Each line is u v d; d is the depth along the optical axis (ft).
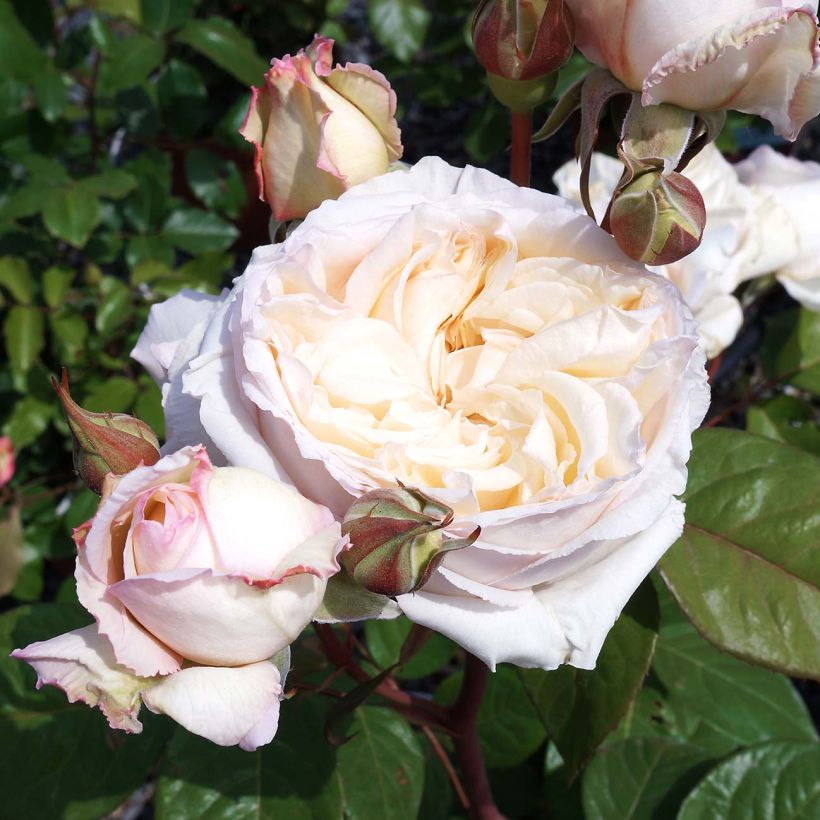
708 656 1.63
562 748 1.04
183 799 1.11
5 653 1.18
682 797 1.33
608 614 0.82
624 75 0.87
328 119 0.87
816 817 1.24
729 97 0.85
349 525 0.73
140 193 2.31
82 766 1.13
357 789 1.19
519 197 0.87
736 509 1.09
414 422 0.81
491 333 0.85
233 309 0.83
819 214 1.37
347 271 0.85
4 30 2.10
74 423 0.79
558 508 0.75
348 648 1.24
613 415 0.79
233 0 3.08
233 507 0.69
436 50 2.48
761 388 1.63
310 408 0.78
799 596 1.04
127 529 0.70
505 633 0.79
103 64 2.20
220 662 0.70
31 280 2.12
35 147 2.25
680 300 0.81
